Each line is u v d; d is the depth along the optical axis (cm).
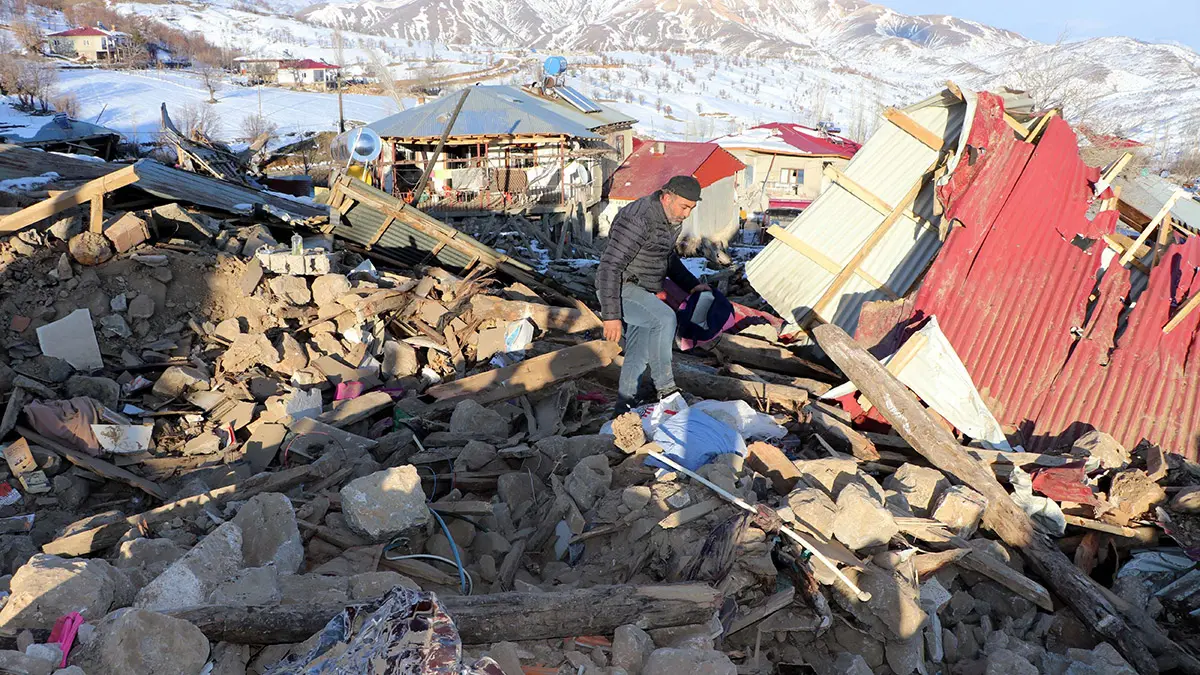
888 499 473
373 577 359
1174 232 940
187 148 3041
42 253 744
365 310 810
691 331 709
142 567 375
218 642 320
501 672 283
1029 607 427
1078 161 791
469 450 530
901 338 666
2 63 7744
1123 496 488
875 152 793
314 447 587
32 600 313
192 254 819
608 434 528
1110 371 659
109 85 9088
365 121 8419
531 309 868
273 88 10462
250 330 779
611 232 555
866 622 376
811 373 765
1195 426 633
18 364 658
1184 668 391
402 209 1134
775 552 399
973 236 696
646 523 433
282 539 401
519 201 3105
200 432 645
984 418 598
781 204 4306
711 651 325
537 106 3400
